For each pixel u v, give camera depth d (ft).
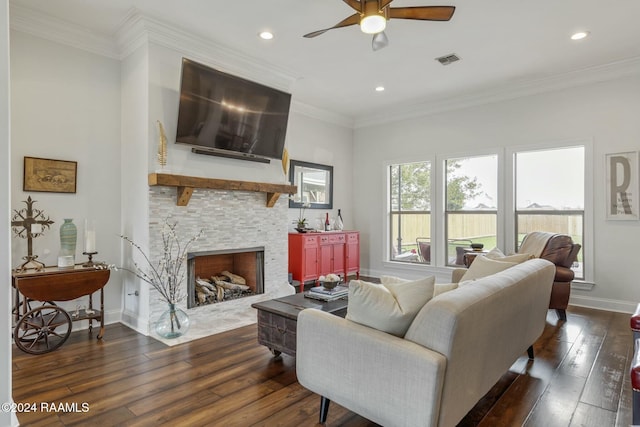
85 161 11.64
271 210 14.70
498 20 10.63
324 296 9.93
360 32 11.49
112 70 12.25
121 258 12.36
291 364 9.02
